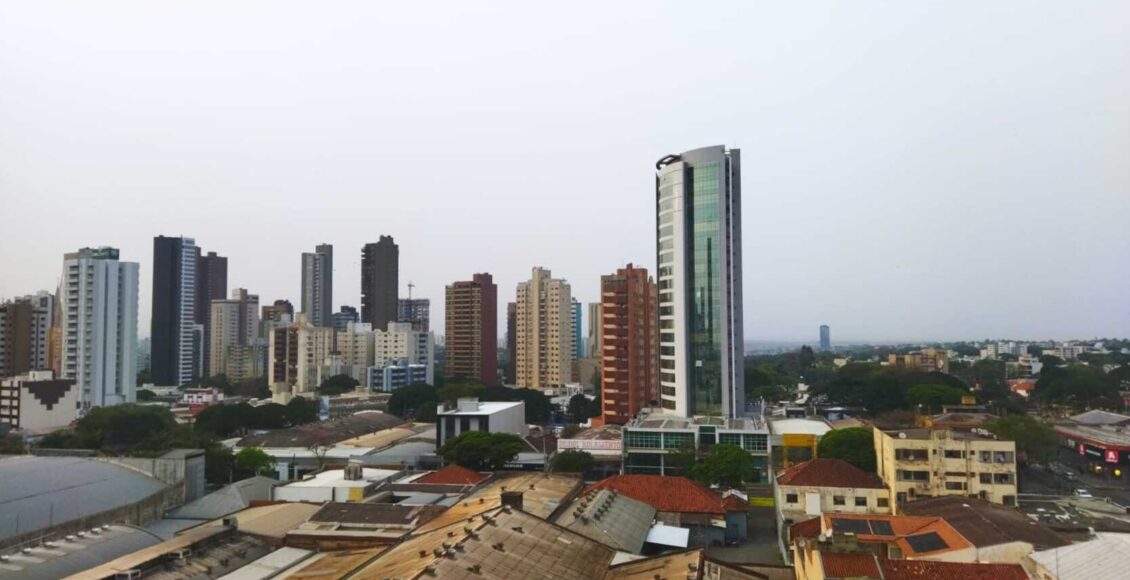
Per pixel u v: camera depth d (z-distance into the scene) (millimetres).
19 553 74062
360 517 83312
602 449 160250
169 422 190250
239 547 75250
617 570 61938
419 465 166000
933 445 97812
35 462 108562
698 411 180000
